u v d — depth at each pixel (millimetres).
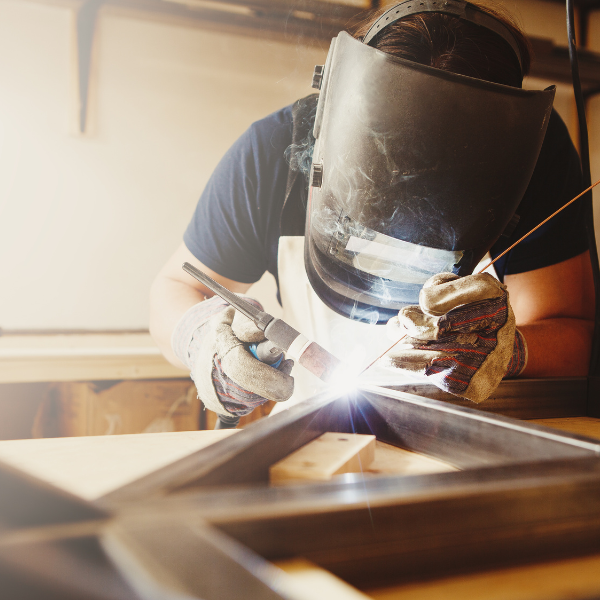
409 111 571
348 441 432
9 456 483
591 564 253
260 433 356
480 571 242
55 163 2176
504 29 670
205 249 1202
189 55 2354
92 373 1886
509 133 588
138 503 205
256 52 2438
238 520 198
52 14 2152
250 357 631
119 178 2266
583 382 729
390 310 848
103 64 2244
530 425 382
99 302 2232
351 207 637
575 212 1116
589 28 2801
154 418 2039
